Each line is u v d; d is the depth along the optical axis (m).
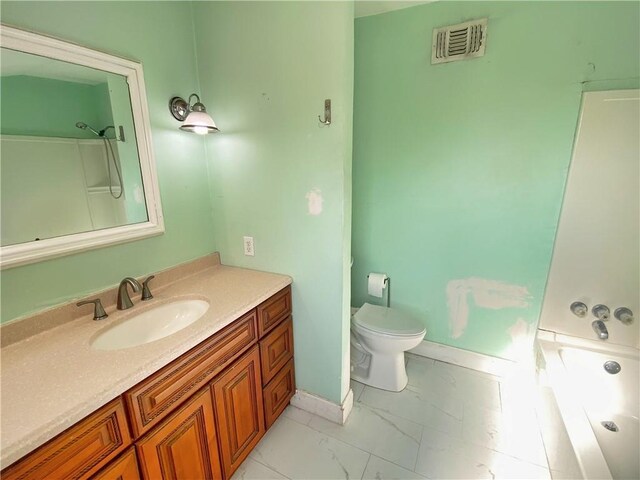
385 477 1.38
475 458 1.46
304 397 1.76
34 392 0.78
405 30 1.82
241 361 1.31
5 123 0.96
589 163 1.57
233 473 1.36
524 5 1.56
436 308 2.16
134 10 1.26
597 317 1.68
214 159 1.65
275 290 1.46
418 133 1.92
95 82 1.17
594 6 1.45
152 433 0.94
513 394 1.88
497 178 1.80
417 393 1.91
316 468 1.43
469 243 1.96
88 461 0.78
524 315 1.91
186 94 1.53
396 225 2.13
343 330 1.59
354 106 2.04
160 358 0.93
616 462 1.33
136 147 1.32
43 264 1.07
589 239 1.64
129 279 1.25
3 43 0.92
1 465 0.62
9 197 0.99
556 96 1.59
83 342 1.01
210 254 1.75
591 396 1.62
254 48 1.41
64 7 1.05
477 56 1.69
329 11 1.23
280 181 1.51
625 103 1.46
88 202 1.19
